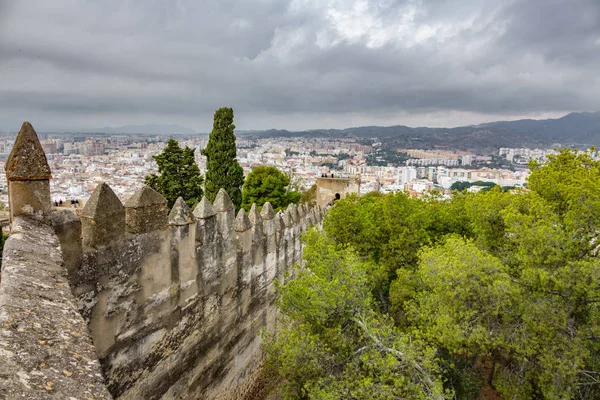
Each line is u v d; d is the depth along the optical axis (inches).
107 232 234.2
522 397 429.1
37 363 91.7
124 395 258.8
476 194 652.7
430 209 687.7
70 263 210.4
